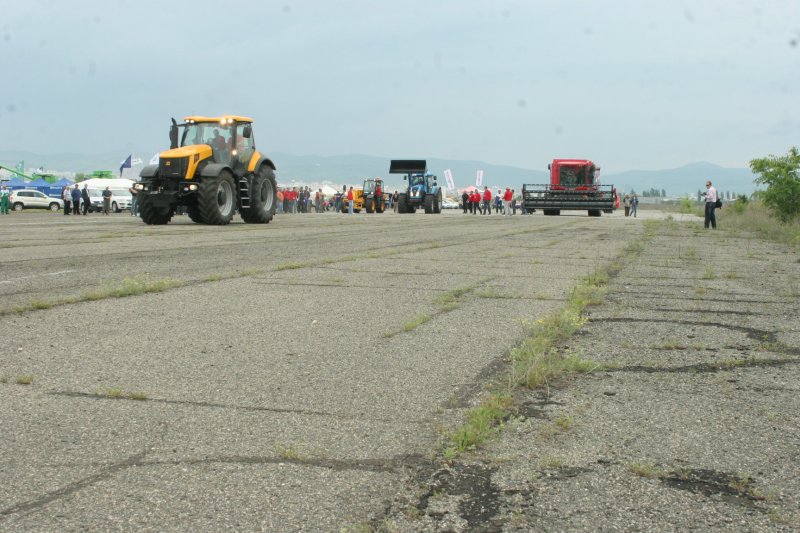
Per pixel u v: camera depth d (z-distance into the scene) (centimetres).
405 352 508
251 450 321
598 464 311
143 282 808
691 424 364
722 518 262
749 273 1038
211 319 625
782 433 352
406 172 4931
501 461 312
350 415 370
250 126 2291
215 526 250
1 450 318
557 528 253
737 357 508
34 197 5338
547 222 2897
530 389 423
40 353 497
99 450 319
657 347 537
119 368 459
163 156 2102
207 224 2177
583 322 609
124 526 250
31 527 248
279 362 478
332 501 270
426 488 283
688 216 4141
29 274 908
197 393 407
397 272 981
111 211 5044
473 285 856
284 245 1416
